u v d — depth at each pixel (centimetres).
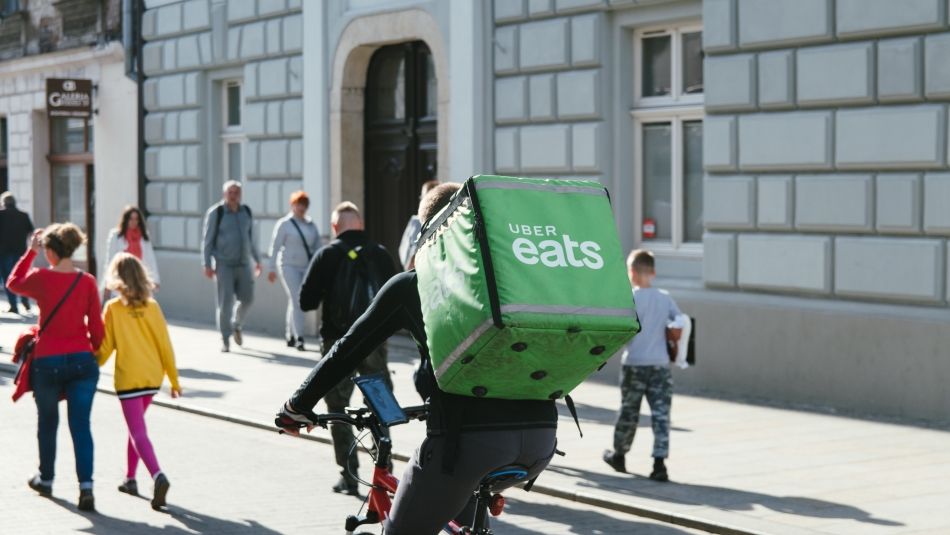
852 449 1136
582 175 1648
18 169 3294
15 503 962
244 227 1936
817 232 1392
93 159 3005
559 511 937
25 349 959
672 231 1609
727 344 1473
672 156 1605
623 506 932
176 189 2525
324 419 519
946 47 1262
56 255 955
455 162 1823
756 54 1438
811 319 1383
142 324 962
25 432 1273
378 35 1983
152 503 943
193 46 2442
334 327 956
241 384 1570
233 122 2450
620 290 468
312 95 2136
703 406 1383
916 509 907
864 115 1334
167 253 2555
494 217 464
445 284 464
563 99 1656
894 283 1311
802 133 1393
